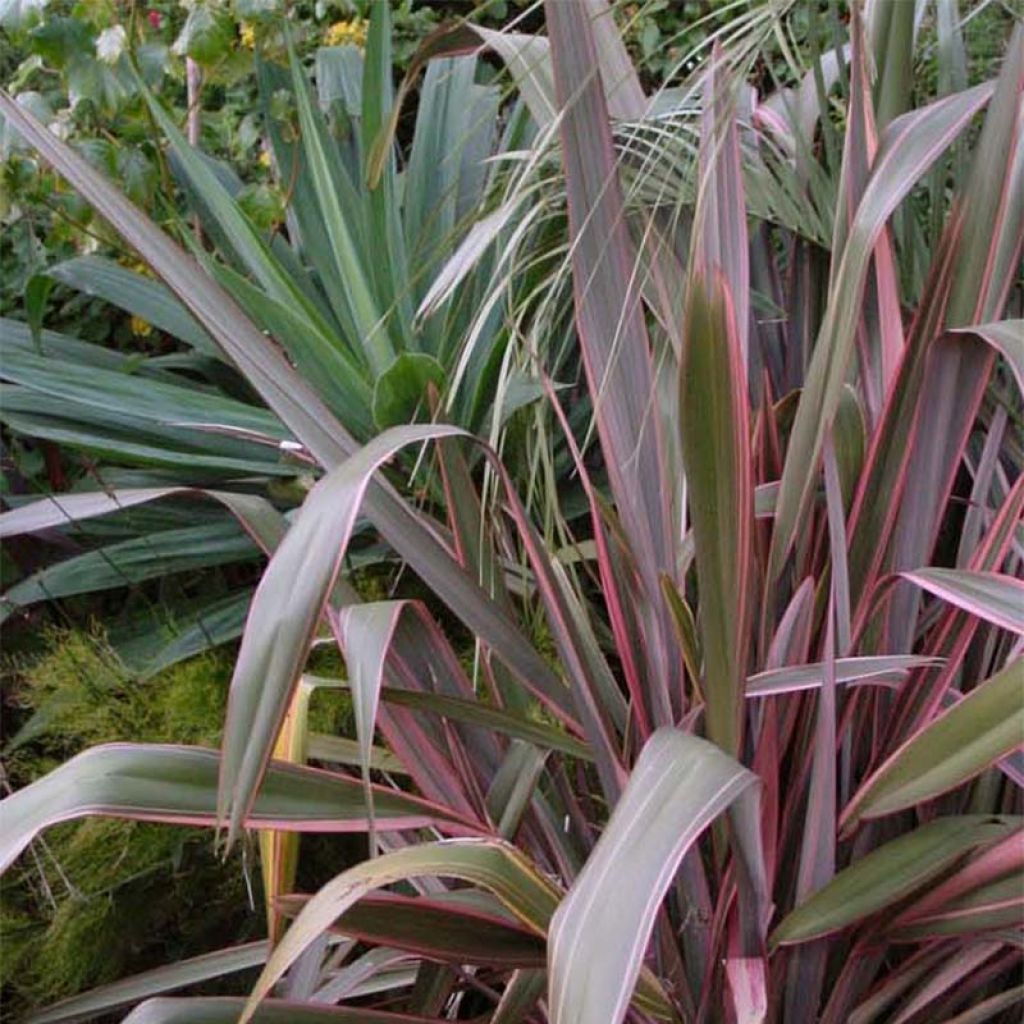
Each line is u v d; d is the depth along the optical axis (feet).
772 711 5.45
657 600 5.68
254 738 4.75
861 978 5.76
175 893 6.95
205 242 10.18
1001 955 5.78
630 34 10.16
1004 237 5.61
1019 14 6.23
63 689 7.09
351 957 6.64
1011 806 6.01
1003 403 5.98
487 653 6.16
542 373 5.80
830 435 5.35
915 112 5.47
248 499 6.16
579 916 4.61
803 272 6.58
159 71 8.83
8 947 6.77
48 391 7.67
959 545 6.12
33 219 9.66
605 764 5.67
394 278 8.38
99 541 7.80
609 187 5.52
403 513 5.68
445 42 6.46
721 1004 5.64
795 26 8.02
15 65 10.64
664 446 6.11
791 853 5.72
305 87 8.45
